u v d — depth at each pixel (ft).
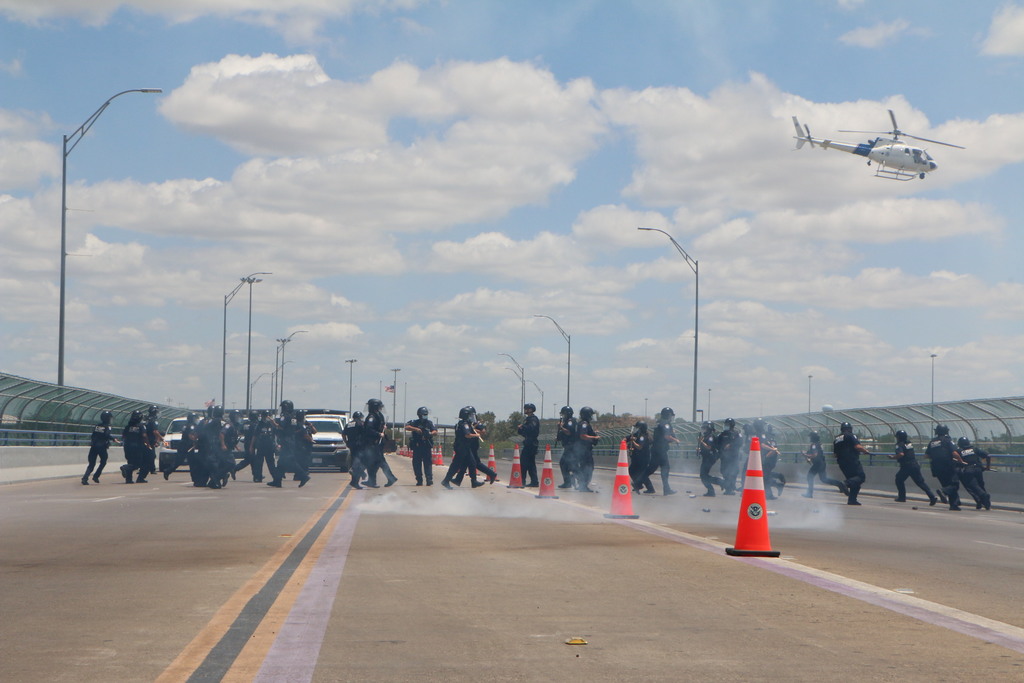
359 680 19.97
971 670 20.94
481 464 91.66
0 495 79.66
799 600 29.37
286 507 64.85
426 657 21.94
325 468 142.61
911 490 104.94
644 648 22.97
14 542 43.78
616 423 348.18
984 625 25.81
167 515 58.29
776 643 23.53
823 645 23.32
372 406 90.38
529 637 24.09
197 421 89.20
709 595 30.17
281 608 27.53
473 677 20.26
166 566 35.91
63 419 133.08
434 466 163.32
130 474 100.83
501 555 39.40
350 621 25.84
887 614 27.25
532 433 92.63
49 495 79.41
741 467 90.79
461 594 30.09
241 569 35.09
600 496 81.97
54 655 22.02
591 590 30.99
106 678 19.98
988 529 59.93
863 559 40.37
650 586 31.81
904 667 21.18
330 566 35.88
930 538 51.98
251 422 101.09
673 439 92.12
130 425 101.09
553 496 75.66
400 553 39.86
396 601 28.81
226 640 23.49
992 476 91.40
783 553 41.60
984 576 36.17
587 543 43.78
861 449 84.89
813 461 90.38
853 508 79.92
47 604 28.22
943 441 83.25
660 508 70.08
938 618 26.68
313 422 142.72
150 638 23.76
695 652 22.56
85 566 35.96
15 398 111.45
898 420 114.32
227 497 76.02
